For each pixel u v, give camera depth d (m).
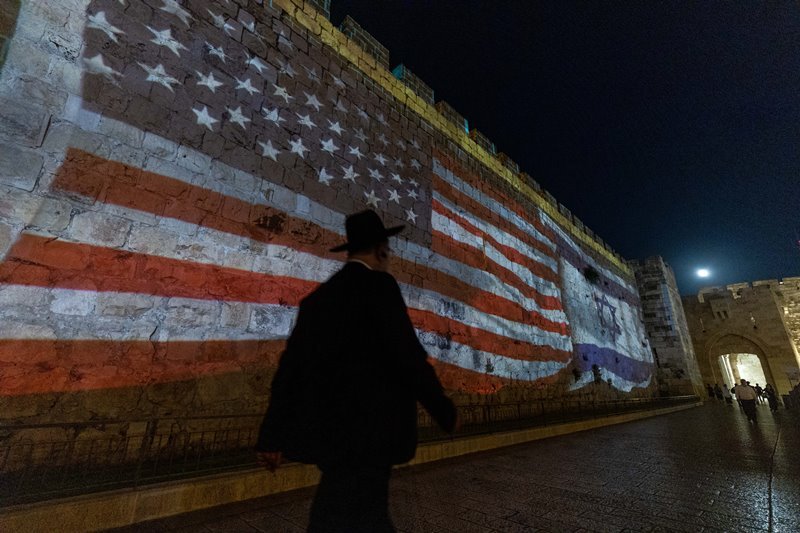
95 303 4.31
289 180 6.54
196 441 4.75
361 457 1.31
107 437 4.15
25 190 4.04
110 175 4.64
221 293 5.34
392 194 8.59
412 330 1.45
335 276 1.65
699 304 32.12
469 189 11.41
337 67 8.09
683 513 3.94
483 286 10.65
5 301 3.78
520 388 10.78
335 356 1.43
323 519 1.28
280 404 1.41
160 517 3.50
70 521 3.05
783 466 6.10
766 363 28.53
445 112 11.48
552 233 15.70
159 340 4.70
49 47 4.43
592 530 3.49
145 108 5.06
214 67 5.93
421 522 3.59
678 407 19.22
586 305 16.59
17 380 3.74
